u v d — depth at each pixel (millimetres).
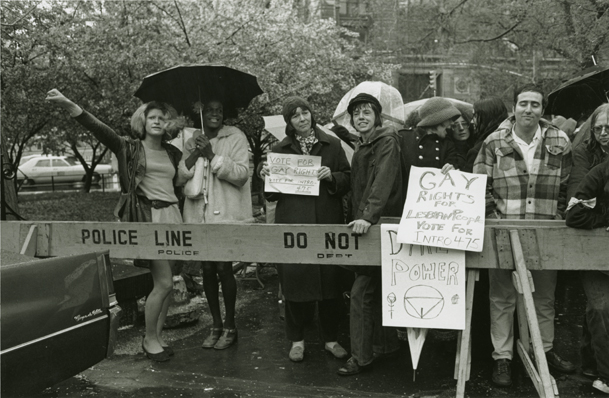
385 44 20000
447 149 4738
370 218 4066
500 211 4375
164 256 4438
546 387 3635
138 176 4754
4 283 3195
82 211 16141
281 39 13680
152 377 4574
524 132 4293
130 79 11133
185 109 5449
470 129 5621
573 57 12984
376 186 4148
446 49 16859
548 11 13094
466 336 3898
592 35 11523
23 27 10883
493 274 4324
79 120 4523
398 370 4641
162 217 4855
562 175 4332
